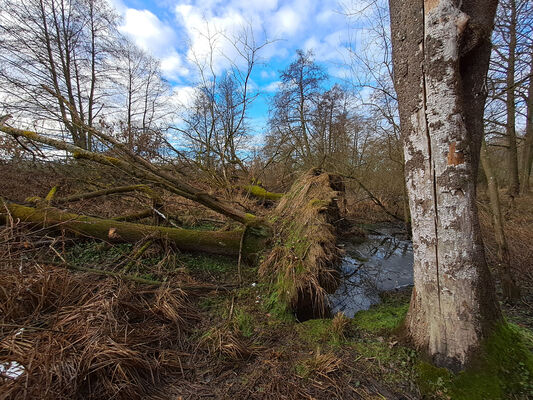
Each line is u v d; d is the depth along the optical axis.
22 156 5.01
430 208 1.71
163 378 1.83
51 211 3.76
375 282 4.00
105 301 2.18
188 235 3.85
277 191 9.20
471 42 1.56
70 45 11.45
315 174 6.66
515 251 4.04
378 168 9.56
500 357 1.60
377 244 6.11
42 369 1.50
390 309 2.93
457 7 1.54
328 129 11.47
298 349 2.17
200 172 7.50
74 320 1.99
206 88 7.61
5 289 2.05
